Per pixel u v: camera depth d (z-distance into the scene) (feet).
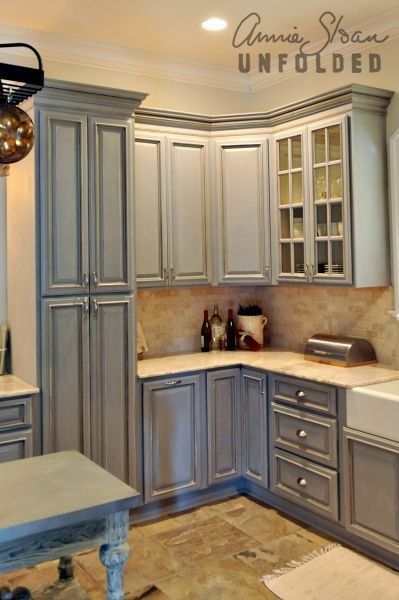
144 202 11.63
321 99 10.93
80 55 11.99
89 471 6.43
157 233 11.79
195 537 10.48
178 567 9.46
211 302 13.85
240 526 10.88
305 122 11.44
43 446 9.93
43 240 9.89
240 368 12.10
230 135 12.38
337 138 10.87
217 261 12.51
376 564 9.42
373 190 10.82
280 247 12.25
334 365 11.41
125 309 10.68
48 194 9.89
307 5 10.37
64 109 10.00
